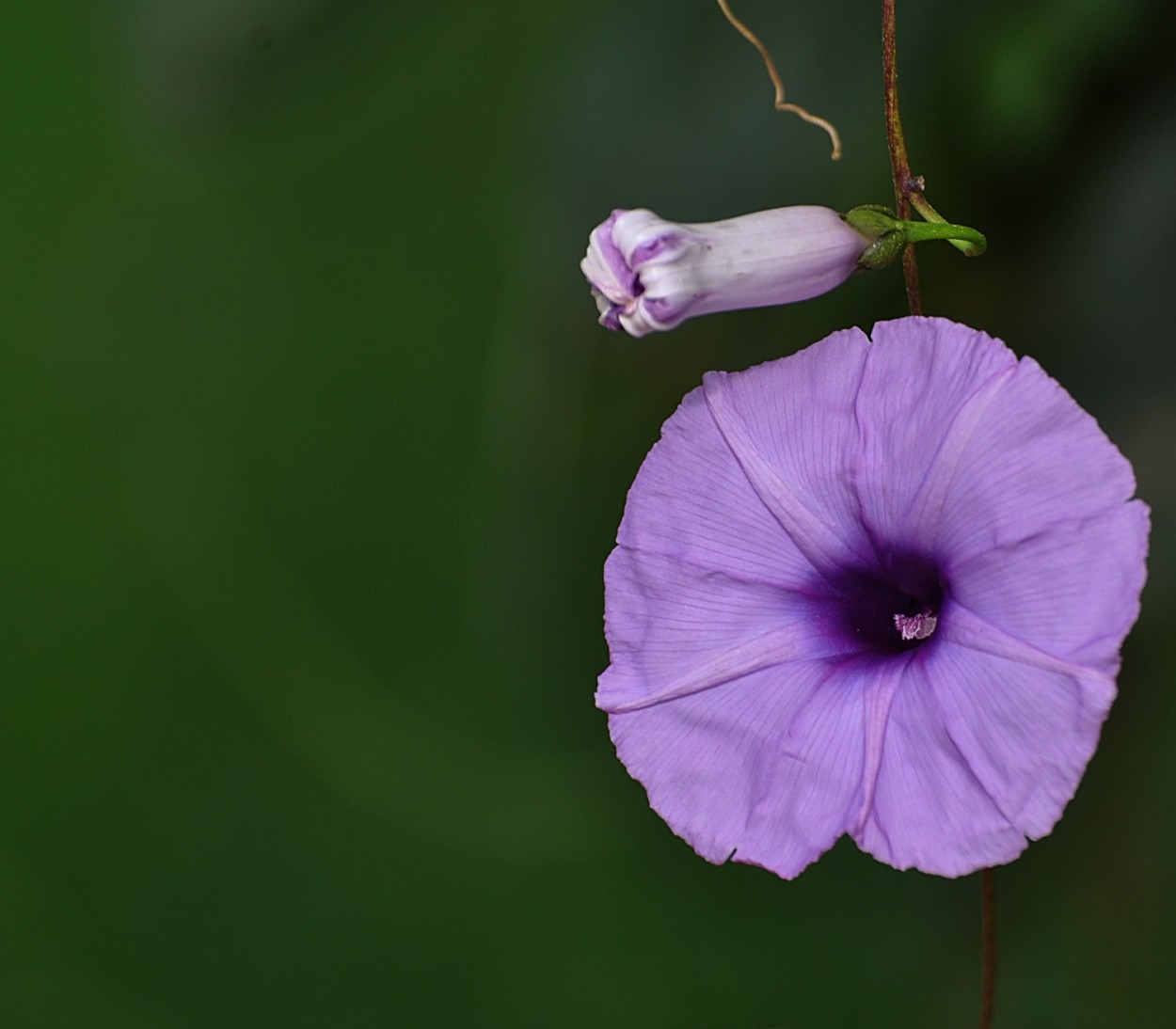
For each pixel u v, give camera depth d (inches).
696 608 28.3
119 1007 44.9
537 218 32.2
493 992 42.8
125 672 46.9
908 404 27.7
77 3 48.4
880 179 31.4
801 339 32.4
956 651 27.6
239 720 46.0
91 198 48.7
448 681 44.3
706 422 28.2
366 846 44.4
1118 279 31.3
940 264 32.0
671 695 28.2
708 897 41.1
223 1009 44.5
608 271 27.7
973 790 27.4
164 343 48.3
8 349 48.8
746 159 31.5
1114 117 31.4
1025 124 31.2
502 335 33.1
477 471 45.2
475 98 46.0
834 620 28.4
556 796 41.9
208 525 47.3
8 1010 45.1
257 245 47.9
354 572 46.0
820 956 39.5
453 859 43.5
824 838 27.8
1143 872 33.6
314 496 46.7
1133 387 31.3
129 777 46.5
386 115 46.7
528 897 43.0
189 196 48.2
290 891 44.8
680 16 31.7
